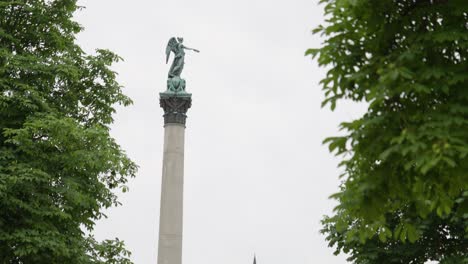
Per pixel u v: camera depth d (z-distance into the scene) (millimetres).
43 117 28172
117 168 28859
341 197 12094
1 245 26656
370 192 11797
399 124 11297
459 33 11297
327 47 12133
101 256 30672
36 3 31203
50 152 28281
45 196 26797
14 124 28656
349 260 30047
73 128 26531
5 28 31016
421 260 30000
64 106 31484
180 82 44719
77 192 27109
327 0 12266
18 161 27281
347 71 12164
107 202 30875
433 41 11359
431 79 11234
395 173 11695
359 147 11516
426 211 12695
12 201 25844
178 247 41375
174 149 43156
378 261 29562
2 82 28609
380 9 11992
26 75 30016
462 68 11227
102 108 32906
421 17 11977
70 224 28891
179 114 43906
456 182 11773
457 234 28734
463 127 10836
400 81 10953
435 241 29266
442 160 10477
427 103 11695
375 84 11477
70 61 30953
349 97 12141
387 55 11828
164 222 41688
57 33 32000
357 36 12352
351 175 12453
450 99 11297
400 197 12383
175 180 42531
